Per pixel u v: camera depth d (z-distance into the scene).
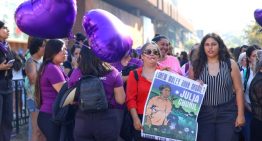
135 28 32.16
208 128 4.75
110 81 4.36
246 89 5.79
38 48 5.68
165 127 4.65
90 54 4.30
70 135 4.78
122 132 4.86
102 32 4.11
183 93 4.68
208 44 4.72
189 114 4.68
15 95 8.36
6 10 13.34
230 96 4.77
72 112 4.58
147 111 4.65
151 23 39.97
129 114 4.82
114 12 26.22
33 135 5.67
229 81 4.72
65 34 4.26
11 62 6.16
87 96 4.16
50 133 4.91
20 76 8.43
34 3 4.10
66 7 4.02
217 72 4.73
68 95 4.34
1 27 6.13
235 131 4.70
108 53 4.12
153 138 4.65
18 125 8.45
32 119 5.69
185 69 6.93
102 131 4.27
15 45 14.24
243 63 6.41
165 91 4.66
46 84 4.88
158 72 4.65
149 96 4.65
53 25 4.11
